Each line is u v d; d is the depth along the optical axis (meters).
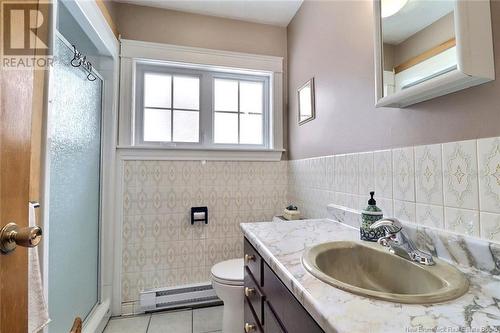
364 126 1.18
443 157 0.81
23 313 0.53
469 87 0.74
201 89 2.07
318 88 1.63
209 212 1.97
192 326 1.67
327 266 0.87
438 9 0.79
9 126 0.48
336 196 1.40
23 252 0.53
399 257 0.79
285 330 0.73
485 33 0.68
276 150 2.08
